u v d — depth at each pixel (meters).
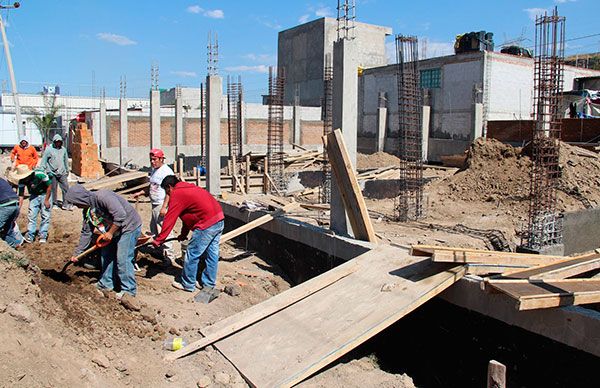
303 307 6.43
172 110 32.41
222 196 12.87
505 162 14.62
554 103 9.77
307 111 34.66
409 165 12.50
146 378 5.03
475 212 12.29
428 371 6.46
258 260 10.15
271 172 18.39
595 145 19.02
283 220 9.66
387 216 12.07
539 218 9.60
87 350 4.86
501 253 6.54
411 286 6.18
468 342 6.04
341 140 8.03
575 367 4.96
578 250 11.56
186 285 7.46
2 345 3.99
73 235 9.45
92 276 6.99
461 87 27.62
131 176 15.16
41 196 8.77
